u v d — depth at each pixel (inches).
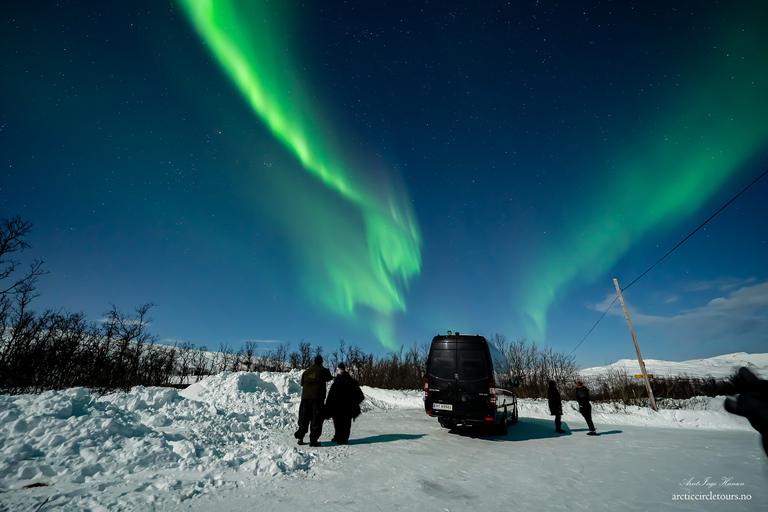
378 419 540.4
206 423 365.1
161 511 155.9
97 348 920.9
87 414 283.3
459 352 406.9
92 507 156.3
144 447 244.4
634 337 775.7
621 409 759.7
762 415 108.0
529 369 1311.5
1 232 842.8
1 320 725.3
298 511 162.1
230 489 191.8
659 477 235.0
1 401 274.8
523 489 203.6
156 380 1168.8
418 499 181.8
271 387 624.4
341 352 1433.3
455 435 403.5
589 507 175.5
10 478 187.0
